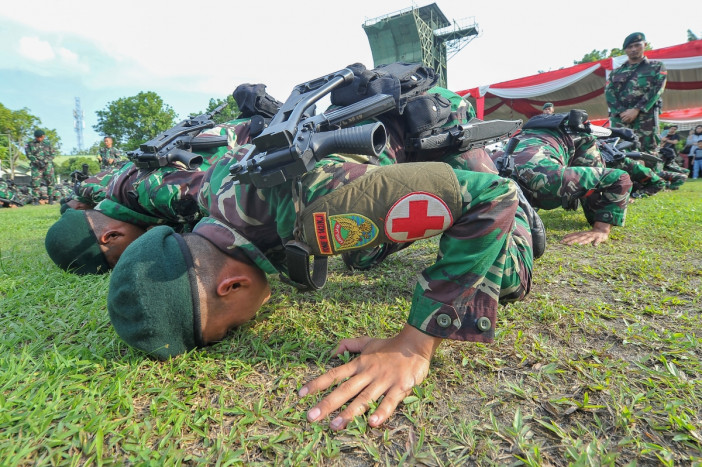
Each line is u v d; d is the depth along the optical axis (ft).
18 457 3.84
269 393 5.11
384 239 4.87
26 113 192.54
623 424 4.30
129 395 4.86
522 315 7.11
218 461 3.92
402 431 4.40
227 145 12.03
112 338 6.39
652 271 9.26
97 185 15.29
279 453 4.11
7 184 53.06
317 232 4.84
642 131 23.56
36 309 7.79
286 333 6.68
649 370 5.23
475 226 4.74
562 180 11.00
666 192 26.37
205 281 5.30
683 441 4.06
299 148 4.45
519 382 5.18
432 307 4.92
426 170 4.74
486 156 8.75
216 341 6.01
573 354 5.86
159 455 4.04
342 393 4.62
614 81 23.91
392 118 6.76
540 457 3.87
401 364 4.88
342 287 8.87
